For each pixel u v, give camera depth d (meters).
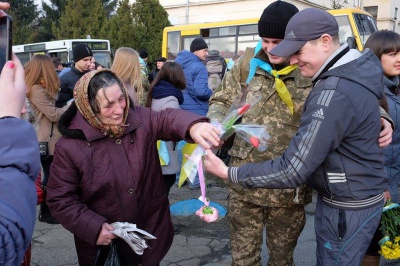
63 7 42.12
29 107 3.97
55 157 2.05
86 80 1.94
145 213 2.17
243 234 2.57
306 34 1.88
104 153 2.04
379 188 2.00
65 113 2.07
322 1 22.12
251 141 2.09
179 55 5.68
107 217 2.08
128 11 23.45
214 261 3.62
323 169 1.98
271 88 2.40
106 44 16.67
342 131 1.83
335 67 1.88
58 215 2.04
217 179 6.02
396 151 2.79
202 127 2.01
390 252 2.70
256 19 11.75
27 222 1.16
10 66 1.21
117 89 1.94
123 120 2.02
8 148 1.17
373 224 2.02
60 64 10.89
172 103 3.97
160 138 2.22
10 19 1.21
